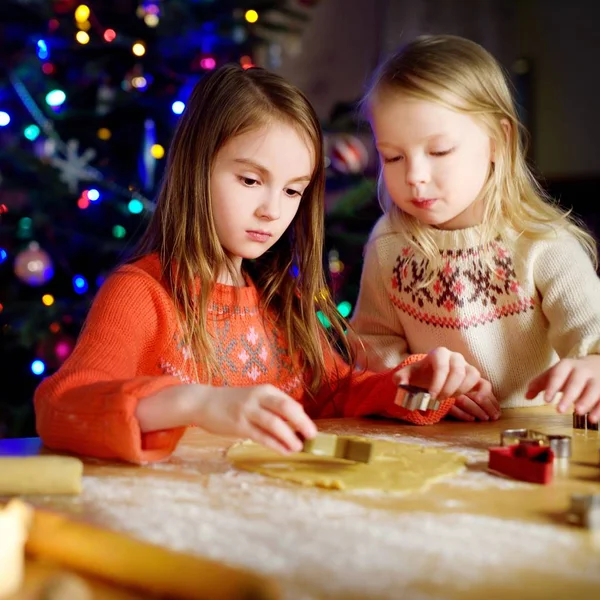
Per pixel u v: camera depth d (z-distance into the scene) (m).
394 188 1.31
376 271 1.49
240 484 0.76
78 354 1.05
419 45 1.33
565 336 1.30
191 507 0.67
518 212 1.37
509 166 1.37
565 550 0.57
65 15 2.34
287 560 0.54
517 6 4.60
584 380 1.06
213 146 1.20
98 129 2.39
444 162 1.27
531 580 0.51
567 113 4.54
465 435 1.07
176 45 2.34
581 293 1.31
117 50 2.31
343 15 3.89
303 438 0.84
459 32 4.11
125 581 0.53
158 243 1.28
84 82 2.40
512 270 1.36
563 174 4.55
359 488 0.74
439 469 0.82
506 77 1.61
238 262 1.33
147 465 0.85
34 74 2.41
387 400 1.21
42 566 0.58
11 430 2.36
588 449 0.95
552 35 4.55
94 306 1.15
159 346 1.20
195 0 2.37
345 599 0.47
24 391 2.46
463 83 1.27
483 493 0.74
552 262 1.34
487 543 0.58
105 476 0.81
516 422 1.19
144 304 1.18
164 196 1.29
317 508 0.67
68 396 0.93
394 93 1.26
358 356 1.48
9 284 2.39
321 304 1.39
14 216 2.37
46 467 0.71
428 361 1.11
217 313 1.29
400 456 0.88
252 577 0.47
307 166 1.22
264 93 1.21
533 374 1.39
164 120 2.36
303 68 3.85
